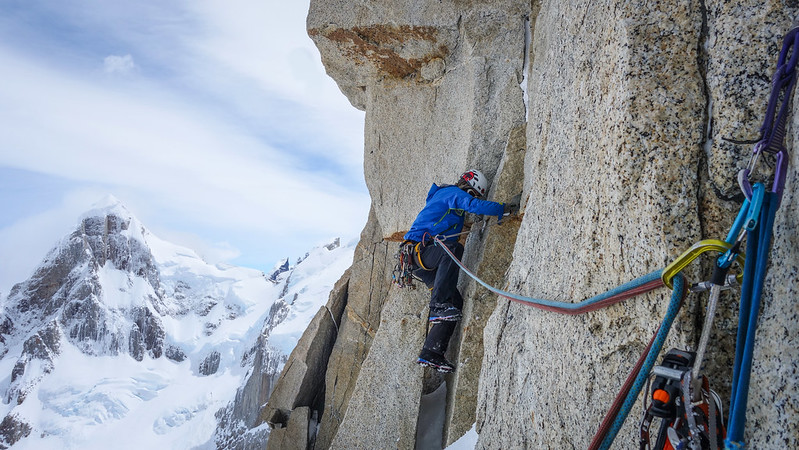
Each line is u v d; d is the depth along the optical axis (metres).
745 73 1.76
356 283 8.73
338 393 8.16
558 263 2.77
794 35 1.40
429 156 6.90
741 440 1.29
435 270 5.60
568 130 2.81
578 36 2.81
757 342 1.46
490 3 6.24
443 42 6.56
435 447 5.90
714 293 1.45
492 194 5.79
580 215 2.50
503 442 3.31
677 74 1.95
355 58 7.16
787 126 1.52
